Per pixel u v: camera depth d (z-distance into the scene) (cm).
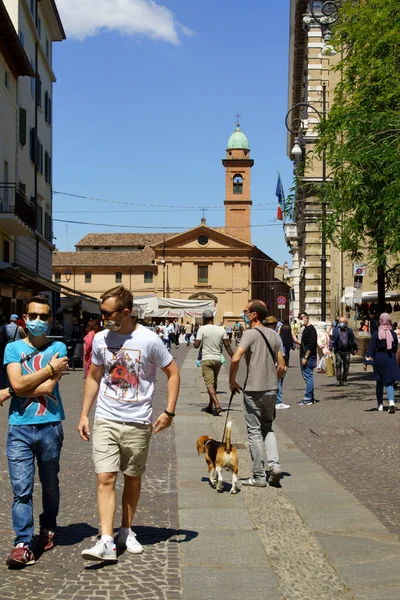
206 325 1501
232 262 9388
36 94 3756
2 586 494
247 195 10094
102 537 545
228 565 542
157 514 696
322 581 508
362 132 1730
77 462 952
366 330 3600
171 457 1012
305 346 1631
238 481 833
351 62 1877
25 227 3055
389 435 1149
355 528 640
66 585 497
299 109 5197
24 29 3447
